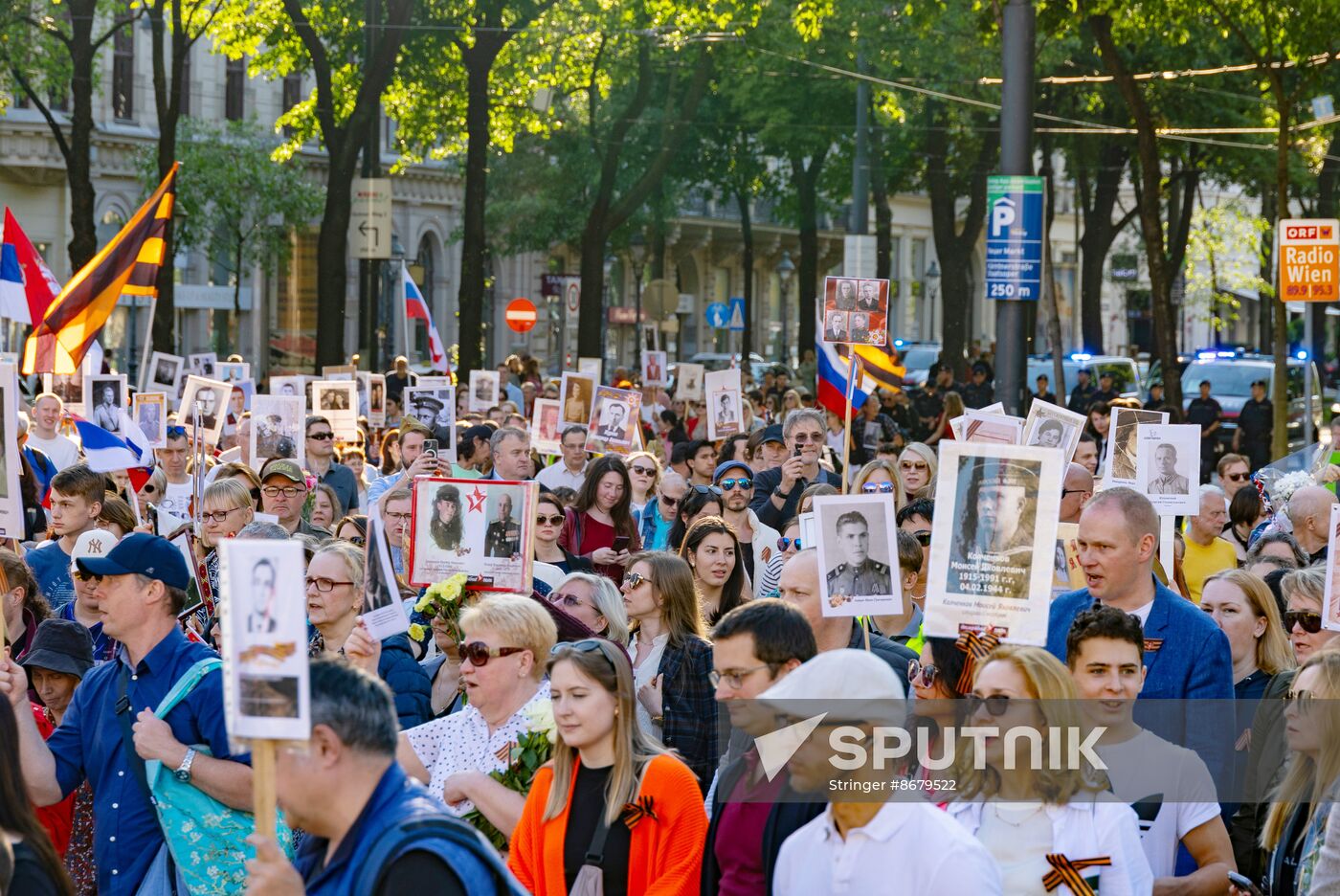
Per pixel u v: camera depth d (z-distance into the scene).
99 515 11.41
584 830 6.21
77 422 15.53
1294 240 25.38
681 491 14.43
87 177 35.62
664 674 8.34
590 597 8.66
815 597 7.29
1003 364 20.41
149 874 6.94
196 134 53.19
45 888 5.24
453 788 6.82
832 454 19.22
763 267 80.25
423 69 40.50
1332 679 6.14
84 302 18.73
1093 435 25.69
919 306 90.62
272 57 40.22
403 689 8.23
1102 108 46.44
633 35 40.75
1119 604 7.41
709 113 48.72
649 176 41.50
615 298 71.75
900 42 40.03
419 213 63.94
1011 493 6.43
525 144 51.53
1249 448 37.06
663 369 30.59
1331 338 73.12
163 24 36.19
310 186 53.53
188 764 6.75
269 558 4.27
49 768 7.09
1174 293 70.44
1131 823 5.61
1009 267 20.23
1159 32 30.98
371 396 23.62
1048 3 28.14
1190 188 51.19
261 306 59.00
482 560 8.83
